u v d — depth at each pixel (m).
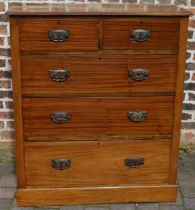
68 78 2.57
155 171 2.82
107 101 2.63
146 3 3.22
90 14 2.43
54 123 2.66
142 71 2.57
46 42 2.49
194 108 3.47
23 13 2.41
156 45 2.54
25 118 2.64
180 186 3.07
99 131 2.70
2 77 3.31
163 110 2.68
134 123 2.69
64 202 2.83
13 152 3.47
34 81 2.57
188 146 3.54
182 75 2.61
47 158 2.74
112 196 2.83
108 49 2.52
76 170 2.78
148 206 2.85
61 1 3.17
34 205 2.83
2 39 3.23
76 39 2.49
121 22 2.48
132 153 2.76
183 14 2.47
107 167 2.79
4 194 2.97
